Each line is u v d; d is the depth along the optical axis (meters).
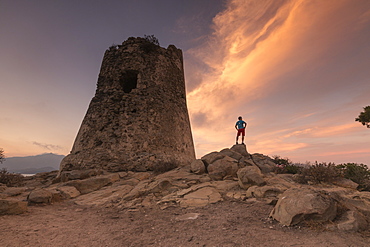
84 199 7.41
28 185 10.88
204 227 4.32
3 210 5.14
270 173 9.80
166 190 7.58
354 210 4.35
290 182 8.34
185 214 5.30
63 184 8.57
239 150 11.96
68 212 6.02
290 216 4.15
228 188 7.34
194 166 9.74
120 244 3.67
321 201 4.21
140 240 3.83
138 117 13.73
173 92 16.33
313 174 8.19
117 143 12.74
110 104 14.16
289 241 3.41
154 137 13.41
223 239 3.63
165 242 3.67
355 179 8.62
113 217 5.46
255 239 3.56
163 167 11.59
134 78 16.58
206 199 6.32
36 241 3.75
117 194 7.74
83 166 12.02
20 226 4.46
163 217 5.21
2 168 10.89
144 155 12.43
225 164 9.26
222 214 5.09
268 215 4.82
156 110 14.38
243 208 5.46
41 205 6.54
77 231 4.38
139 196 7.21
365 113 13.65
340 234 3.59
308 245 3.24
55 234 4.16
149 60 15.88
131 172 11.41
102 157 12.15
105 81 15.48
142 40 16.47
